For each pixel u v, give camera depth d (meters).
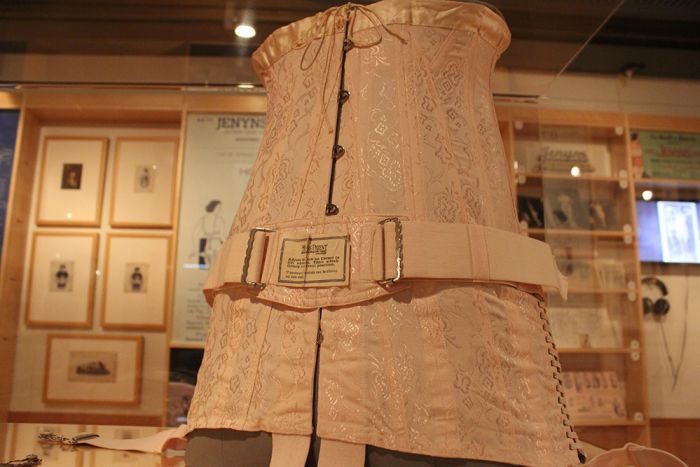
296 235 0.69
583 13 1.16
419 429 0.58
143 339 1.66
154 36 1.39
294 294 0.66
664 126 1.78
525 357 0.66
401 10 0.76
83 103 1.66
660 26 1.57
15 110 1.66
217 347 0.73
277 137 0.80
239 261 0.72
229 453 0.66
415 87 0.73
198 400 0.72
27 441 1.17
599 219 1.85
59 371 1.62
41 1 1.26
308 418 0.61
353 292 0.63
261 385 0.65
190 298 1.67
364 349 0.61
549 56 1.35
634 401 1.78
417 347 0.61
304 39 0.82
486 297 0.65
